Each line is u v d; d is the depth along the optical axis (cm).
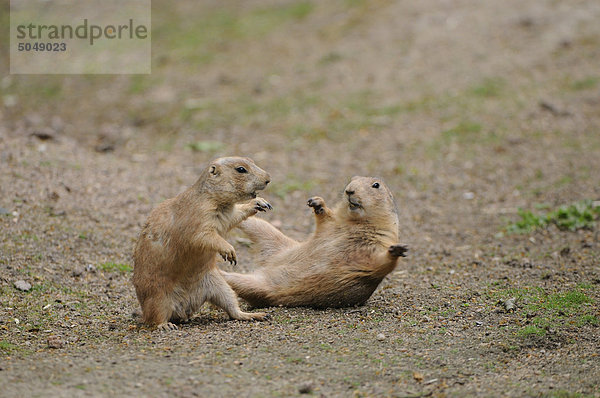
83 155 1658
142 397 662
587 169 1688
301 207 1548
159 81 2298
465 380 730
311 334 870
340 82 2191
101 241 1230
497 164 1744
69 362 755
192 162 1756
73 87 2298
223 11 2878
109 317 968
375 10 2672
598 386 709
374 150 1831
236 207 962
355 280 995
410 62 2267
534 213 1491
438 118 1969
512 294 1038
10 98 2225
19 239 1170
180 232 905
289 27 2644
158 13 2900
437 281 1140
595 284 1071
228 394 678
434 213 1527
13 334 880
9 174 1391
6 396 653
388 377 734
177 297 935
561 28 2408
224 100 2133
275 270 1032
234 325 920
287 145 1869
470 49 2317
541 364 778
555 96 2050
